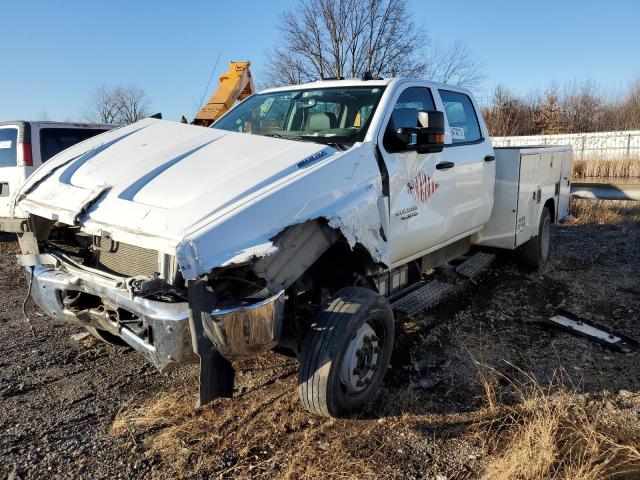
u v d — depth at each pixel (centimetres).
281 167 324
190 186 314
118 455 306
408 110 440
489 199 570
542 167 662
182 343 284
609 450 309
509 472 283
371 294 347
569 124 3734
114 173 351
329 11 3000
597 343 466
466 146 519
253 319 285
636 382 398
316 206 316
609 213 1140
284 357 436
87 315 351
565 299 590
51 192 360
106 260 347
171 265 280
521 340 479
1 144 805
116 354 441
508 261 697
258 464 299
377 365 360
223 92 1162
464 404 368
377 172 374
